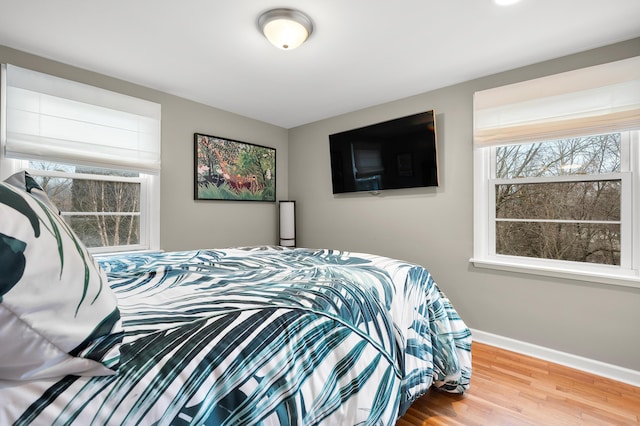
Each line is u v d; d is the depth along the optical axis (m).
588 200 2.18
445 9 1.68
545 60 2.24
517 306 2.37
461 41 2.01
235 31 1.89
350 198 3.42
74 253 0.62
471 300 2.59
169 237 2.86
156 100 2.76
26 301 0.50
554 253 2.31
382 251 3.16
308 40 1.99
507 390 1.82
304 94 2.91
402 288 1.51
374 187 3.14
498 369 2.08
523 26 1.83
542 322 2.26
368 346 1.15
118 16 1.73
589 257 2.17
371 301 1.26
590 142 2.17
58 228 0.63
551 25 1.82
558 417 1.58
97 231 2.50
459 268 2.66
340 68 2.38
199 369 0.71
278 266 1.60
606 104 1.98
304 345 0.94
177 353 0.70
